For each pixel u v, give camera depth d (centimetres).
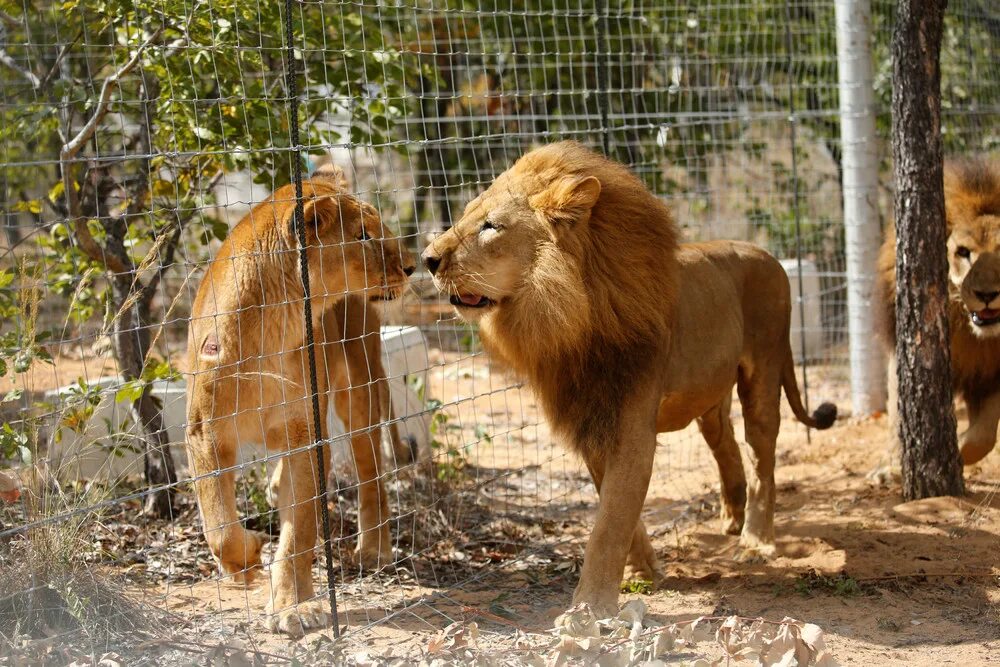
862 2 782
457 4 924
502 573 494
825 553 501
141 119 575
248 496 563
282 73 558
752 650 356
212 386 409
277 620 405
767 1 901
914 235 549
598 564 405
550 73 901
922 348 554
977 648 388
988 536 507
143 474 572
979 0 984
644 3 850
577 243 409
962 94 974
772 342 522
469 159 959
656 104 815
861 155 789
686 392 463
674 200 855
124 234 589
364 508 506
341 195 441
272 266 419
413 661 366
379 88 597
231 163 534
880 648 390
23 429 442
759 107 948
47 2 584
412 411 652
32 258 550
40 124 555
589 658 359
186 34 464
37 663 332
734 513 546
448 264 411
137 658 353
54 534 380
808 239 959
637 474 417
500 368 449
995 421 584
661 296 423
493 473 672
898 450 609
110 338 572
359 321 507
